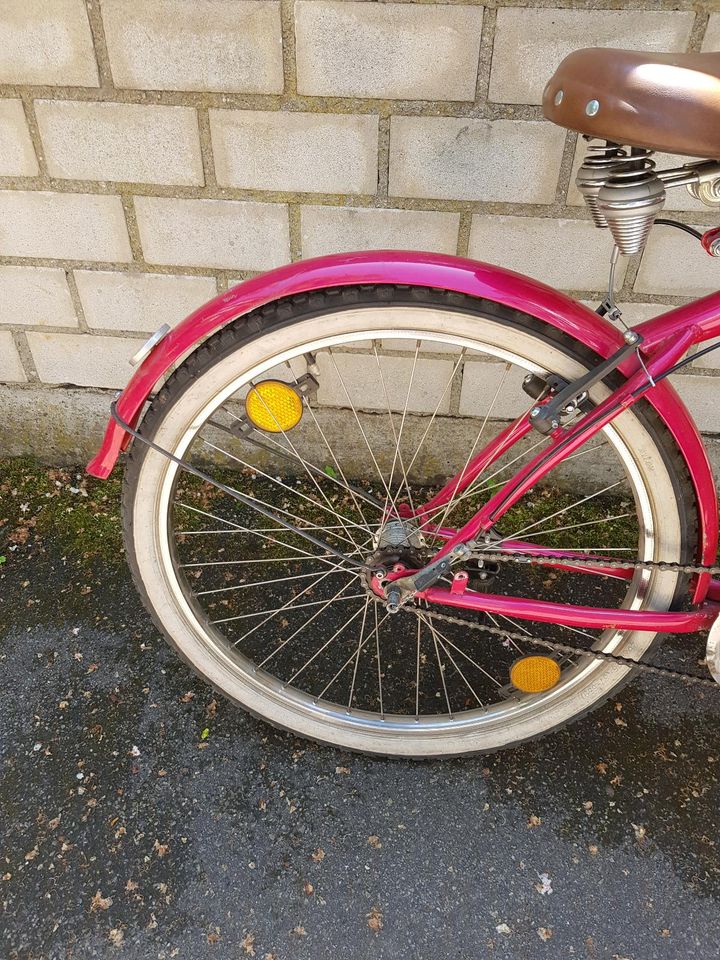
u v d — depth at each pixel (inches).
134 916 51.9
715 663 51.0
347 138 67.0
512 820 57.1
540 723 57.5
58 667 67.9
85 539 80.2
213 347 45.0
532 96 63.5
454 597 50.4
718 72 34.3
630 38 60.6
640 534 49.7
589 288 73.2
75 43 64.4
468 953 50.1
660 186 38.2
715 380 76.4
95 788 59.1
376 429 83.9
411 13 60.7
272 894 53.1
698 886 53.3
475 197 69.1
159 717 64.0
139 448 48.2
